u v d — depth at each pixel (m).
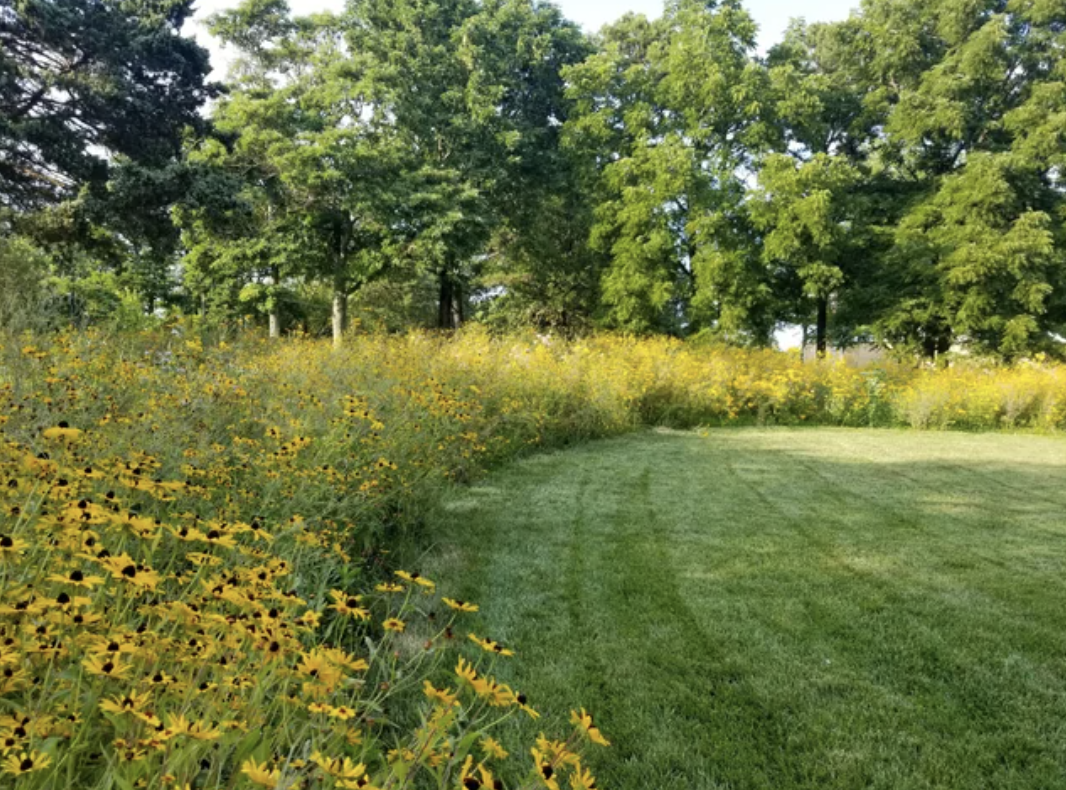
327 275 21.70
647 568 4.12
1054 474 7.22
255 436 4.00
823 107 20.77
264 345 7.80
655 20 24.88
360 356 7.52
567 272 25.06
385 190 19.78
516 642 3.09
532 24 24.72
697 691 2.73
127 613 1.65
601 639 3.15
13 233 15.22
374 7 22.45
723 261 19.16
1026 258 18.31
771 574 4.05
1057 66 20.91
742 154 21.53
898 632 3.28
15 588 1.46
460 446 6.12
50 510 1.86
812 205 18.39
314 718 1.48
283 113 20.03
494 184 22.33
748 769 2.25
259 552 2.04
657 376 11.60
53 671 1.38
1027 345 19.12
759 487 6.42
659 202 20.28
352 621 2.93
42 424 2.72
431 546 4.27
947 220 19.72
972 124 21.62
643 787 2.15
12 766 1.04
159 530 1.66
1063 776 2.24
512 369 9.19
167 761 1.15
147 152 16.34
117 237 17.31
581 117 22.86
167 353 5.45
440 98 21.98
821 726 2.49
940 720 2.54
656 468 7.30
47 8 14.28
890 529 5.04
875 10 23.27
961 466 7.66
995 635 3.25
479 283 27.02
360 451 4.06
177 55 16.28
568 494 5.97
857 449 8.86
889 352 18.50
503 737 2.31
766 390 12.34
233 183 16.55
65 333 5.23
